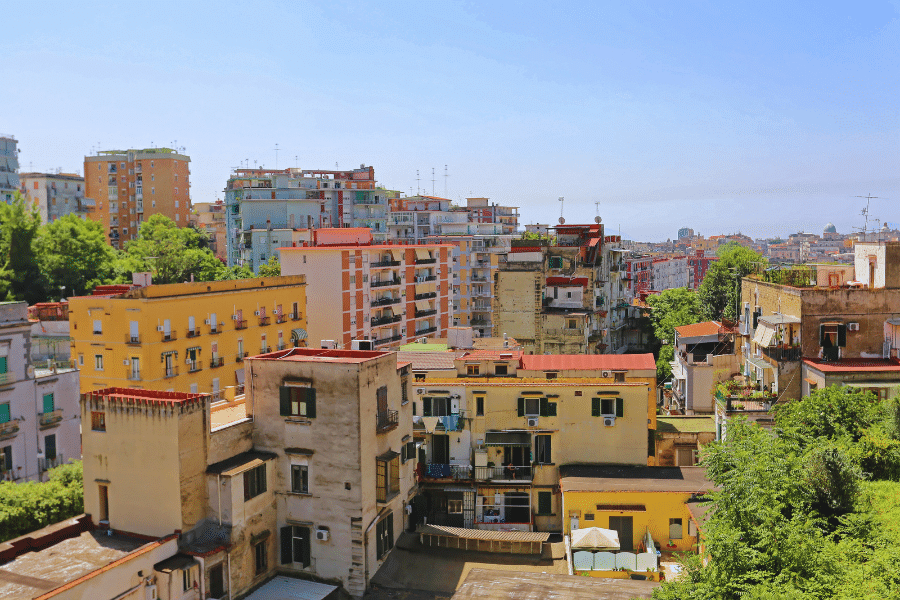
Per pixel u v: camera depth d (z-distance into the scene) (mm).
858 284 51688
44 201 153875
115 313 66062
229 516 36406
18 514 40250
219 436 37969
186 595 34219
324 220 161750
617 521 43312
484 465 48250
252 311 77000
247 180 163500
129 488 36688
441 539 43500
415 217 166750
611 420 47969
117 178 167000
